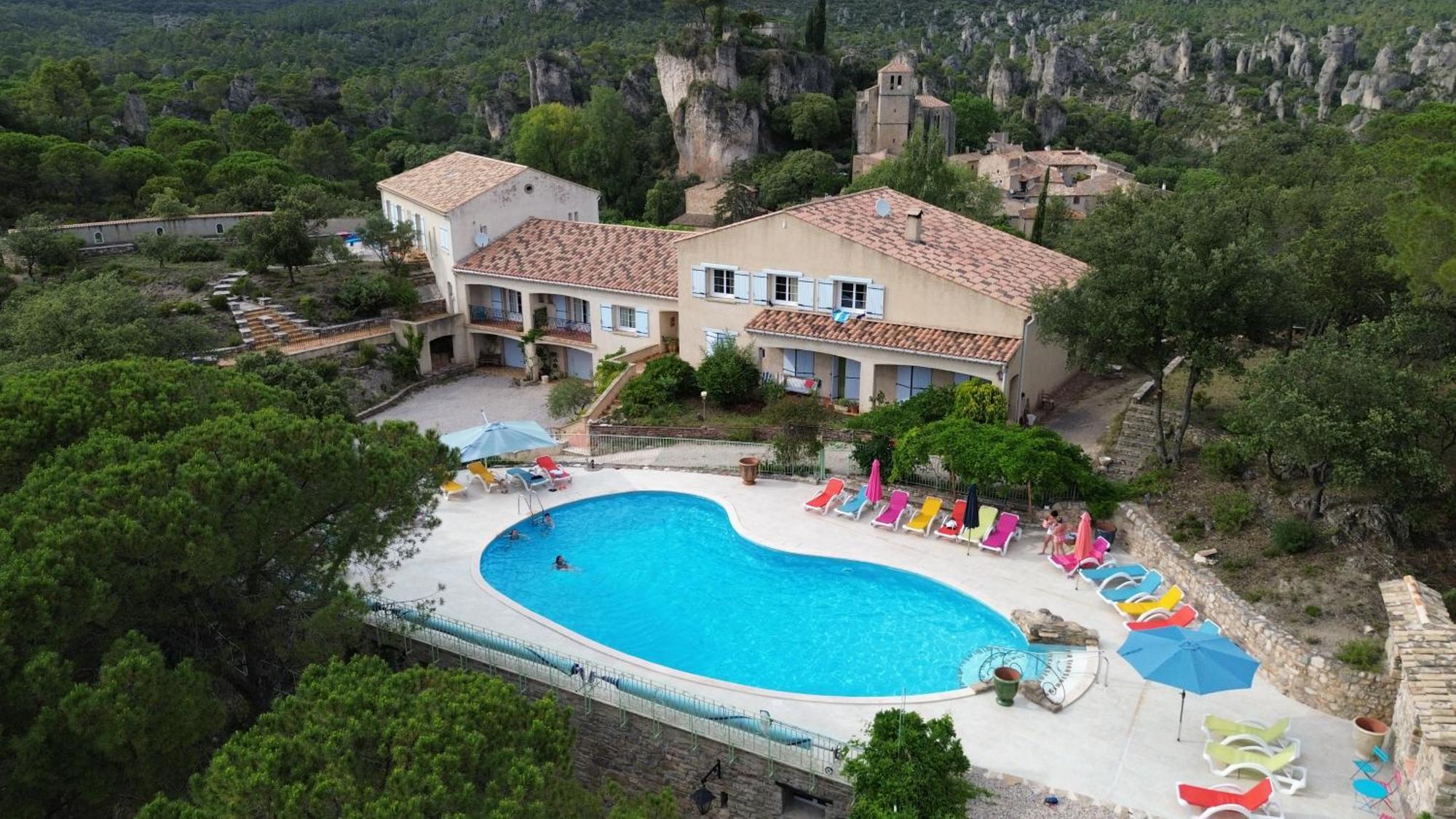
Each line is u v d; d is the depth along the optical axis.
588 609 24.70
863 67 152.38
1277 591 20.98
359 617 18.91
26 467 18.59
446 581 25.91
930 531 27.73
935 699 19.72
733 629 23.45
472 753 12.49
